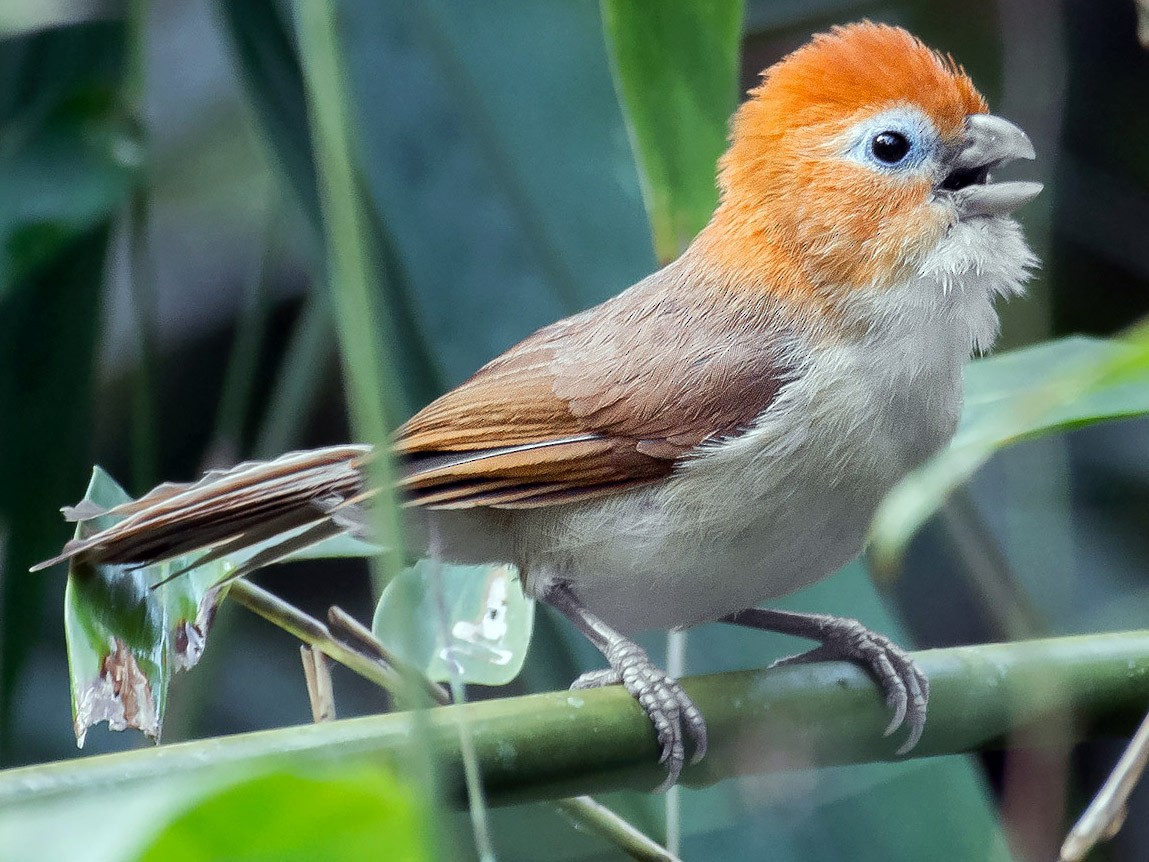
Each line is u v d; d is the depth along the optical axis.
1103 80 2.76
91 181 2.65
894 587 2.74
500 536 2.61
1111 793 2.49
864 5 2.75
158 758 2.48
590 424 2.61
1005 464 2.60
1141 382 2.51
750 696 2.54
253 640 2.79
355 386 2.13
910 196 2.60
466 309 2.60
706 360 2.61
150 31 2.82
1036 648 2.53
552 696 2.52
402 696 2.50
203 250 2.82
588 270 2.60
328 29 2.18
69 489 2.66
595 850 2.58
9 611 2.65
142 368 2.65
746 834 2.58
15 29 2.68
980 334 2.61
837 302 2.60
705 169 2.54
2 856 1.39
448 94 2.60
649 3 2.54
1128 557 2.73
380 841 1.57
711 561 2.60
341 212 2.16
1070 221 2.75
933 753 2.53
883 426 2.60
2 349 2.66
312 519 2.60
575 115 2.60
